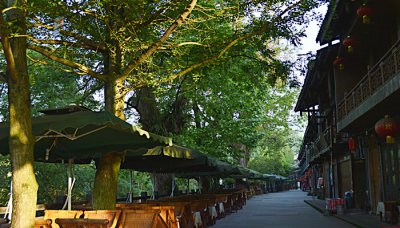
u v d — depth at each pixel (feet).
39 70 47.42
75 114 23.07
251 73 50.19
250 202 102.73
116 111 30.40
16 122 21.01
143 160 43.01
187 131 68.95
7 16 24.08
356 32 47.55
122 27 31.14
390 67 34.40
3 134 23.02
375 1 40.24
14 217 20.49
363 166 65.00
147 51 30.58
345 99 51.90
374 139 55.01
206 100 68.33
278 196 144.46
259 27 35.35
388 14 43.01
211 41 36.06
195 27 37.32
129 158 41.01
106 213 25.62
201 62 33.88
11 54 21.01
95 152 29.17
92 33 31.32
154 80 32.81
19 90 21.33
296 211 70.28
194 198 51.08
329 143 72.08
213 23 39.40
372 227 40.65
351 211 60.90
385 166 50.60
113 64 31.89
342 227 45.01
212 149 69.67
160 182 73.20
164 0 32.71
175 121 68.39
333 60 59.82
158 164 44.73
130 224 25.08
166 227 29.01
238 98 67.36
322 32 54.29
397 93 33.14
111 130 24.79
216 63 38.58
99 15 29.55
